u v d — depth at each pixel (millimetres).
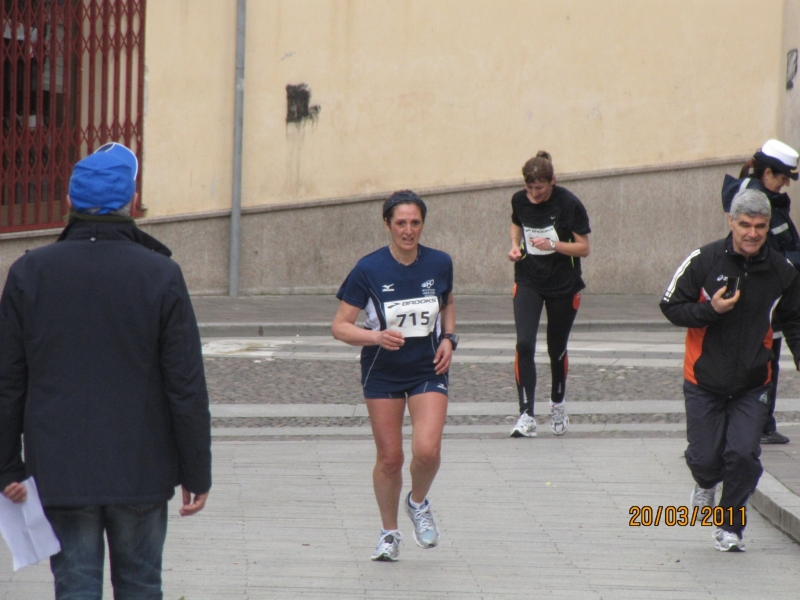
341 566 11289
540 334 28484
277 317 30125
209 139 33969
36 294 7402
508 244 35781
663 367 23625
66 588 7469
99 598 7559
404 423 18766
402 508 13492
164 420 7520
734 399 11609
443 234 35500
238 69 33719
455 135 35312
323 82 34406
